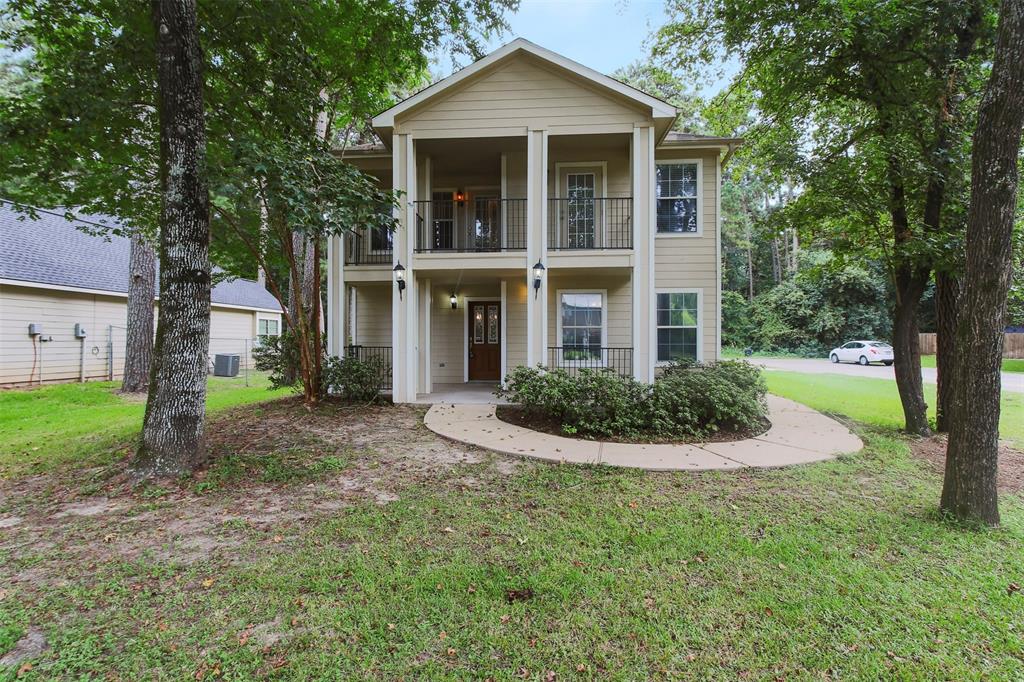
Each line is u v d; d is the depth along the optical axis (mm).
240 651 2061
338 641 2131
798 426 6742
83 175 5973
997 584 2639
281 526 3348
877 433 6527
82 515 3547
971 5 5617
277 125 6402
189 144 4551
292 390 10555
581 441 5715
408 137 8016
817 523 3428
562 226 9219
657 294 9102
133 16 5039
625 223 9109
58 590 2521
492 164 9492
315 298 8188
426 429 6332
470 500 3857
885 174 6305
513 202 9141
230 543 3082
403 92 12008
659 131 8141
